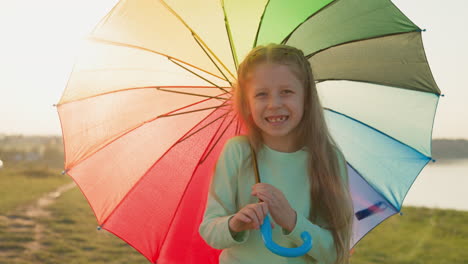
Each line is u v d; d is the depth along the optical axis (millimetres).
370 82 1818
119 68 1797
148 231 1885
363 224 1942
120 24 1751
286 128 1432
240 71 1512
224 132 1870
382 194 1927
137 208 1871
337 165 1559
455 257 4980
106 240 5305
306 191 1502
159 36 1743
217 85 1806
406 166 1903
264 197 1306
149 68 1799
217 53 1740
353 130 1897
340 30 1685
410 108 1849
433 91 1795
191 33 1705
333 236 1471
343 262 1478
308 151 1514
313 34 1685
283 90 1417
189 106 1856
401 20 1674
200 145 1884
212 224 1392
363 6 1653
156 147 1864
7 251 4660
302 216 1357
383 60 1767
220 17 1678
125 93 1822
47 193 7906
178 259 1920
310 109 1510
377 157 1913
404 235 5934
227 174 1515
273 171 1504
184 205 1900
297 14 1623
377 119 1877
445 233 5848
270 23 1651
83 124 1803
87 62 1791
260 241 1425
